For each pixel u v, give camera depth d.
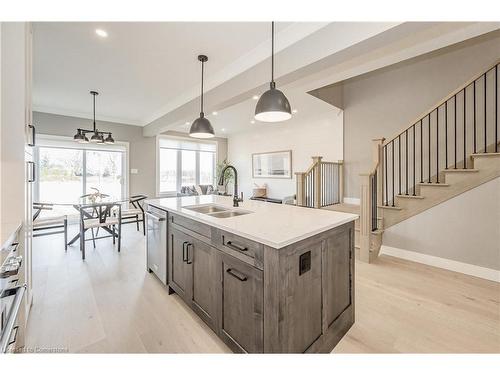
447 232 2.85
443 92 3.94
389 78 4.57
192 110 3.93
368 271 2.81
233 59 2.91
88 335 1.70
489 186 2.58
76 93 4.10
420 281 2.56
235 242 1.46
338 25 1.98
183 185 7.50
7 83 1.69
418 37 1.93
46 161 5.10
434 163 4.00
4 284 1.14
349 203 5.18
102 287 2.43
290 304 1.26
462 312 2.00
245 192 7.79
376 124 4.75
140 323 1.85
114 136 5.88
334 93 4.93
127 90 3.96
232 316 1.51
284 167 6.57
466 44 3.68
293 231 1.37
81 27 2.24
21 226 1.67
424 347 1.59
